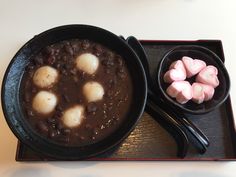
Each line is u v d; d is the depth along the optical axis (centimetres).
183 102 24
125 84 23
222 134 24
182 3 30
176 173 23
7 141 24
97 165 23
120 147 23
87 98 22
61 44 24
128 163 23
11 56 27
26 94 22
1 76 26
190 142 24
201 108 24
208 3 30
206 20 29
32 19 29
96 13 29
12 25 28
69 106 22
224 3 30
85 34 24
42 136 21
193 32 29
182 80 24
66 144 21
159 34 28
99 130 22
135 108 22
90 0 30
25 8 29
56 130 21
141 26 29
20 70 23
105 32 23
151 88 25
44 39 23
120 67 23
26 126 21
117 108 22
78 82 23
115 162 23
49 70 23
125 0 30
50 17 29
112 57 24
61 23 28
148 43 27
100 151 20
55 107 22
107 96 23
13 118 21
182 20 29
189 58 25
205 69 24
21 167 23
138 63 23
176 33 28
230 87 24
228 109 25
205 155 23
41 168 23
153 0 30
